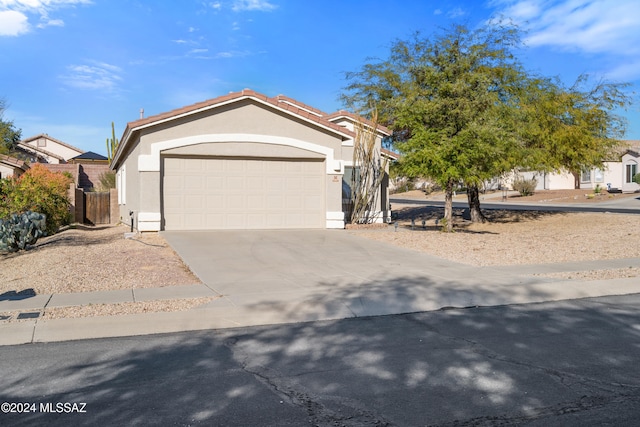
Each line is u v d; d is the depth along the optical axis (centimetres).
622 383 541
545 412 470
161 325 757
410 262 1265
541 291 995
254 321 796
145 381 546
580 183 5509
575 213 2906
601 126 2591
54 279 1025
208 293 919
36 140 6431
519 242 1684
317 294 923
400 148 1833
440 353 641
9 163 2642
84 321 744
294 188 1827
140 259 1252
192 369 584
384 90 2373
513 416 462
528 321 803
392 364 600
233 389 524
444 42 1870
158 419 455
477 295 952
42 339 700
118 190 2719
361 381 546
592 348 662
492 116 1875
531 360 614
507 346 670
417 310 876
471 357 626
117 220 2705
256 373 571
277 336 718
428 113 1800
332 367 590
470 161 1825
